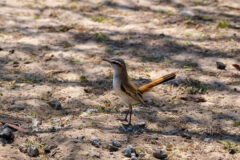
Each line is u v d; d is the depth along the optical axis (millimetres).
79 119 10539
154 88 12797
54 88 12484
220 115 11031
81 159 8578
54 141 9266
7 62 14367
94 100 11836
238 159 8891
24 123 10234
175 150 9227
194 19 19062
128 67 14289
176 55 15383
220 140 9727
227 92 12531
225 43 16516
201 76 13664
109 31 17734
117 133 9852
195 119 10812
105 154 8844
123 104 11664
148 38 16984
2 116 10469
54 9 20219
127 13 19984
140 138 9695
